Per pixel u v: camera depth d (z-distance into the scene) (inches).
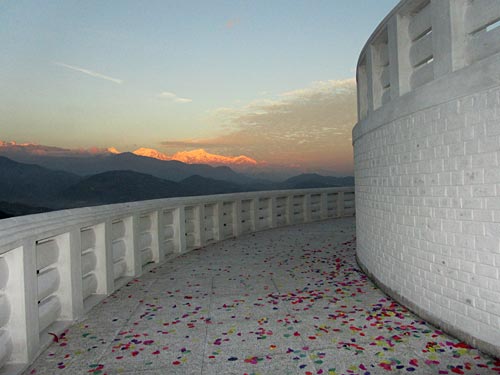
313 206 637.9
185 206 374.0
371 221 224.7
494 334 120.3
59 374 120.6
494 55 114.0
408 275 172.1
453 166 136.0
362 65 255.0
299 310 181.2
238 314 178.2
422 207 156.9
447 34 134.7
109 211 218.5
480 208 124.2
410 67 171.9
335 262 298.4
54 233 151.8
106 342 146.2
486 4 121.7
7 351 121.3
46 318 151.9
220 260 321.7
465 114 129.0
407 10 166.7
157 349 138.7
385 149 194.2
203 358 130.3
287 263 300.8
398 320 160.7
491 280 120.6
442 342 135.5
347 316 169.3
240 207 481.4
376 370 117.6
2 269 122.0
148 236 296.5
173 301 202.7
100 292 210.1
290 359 127.6
